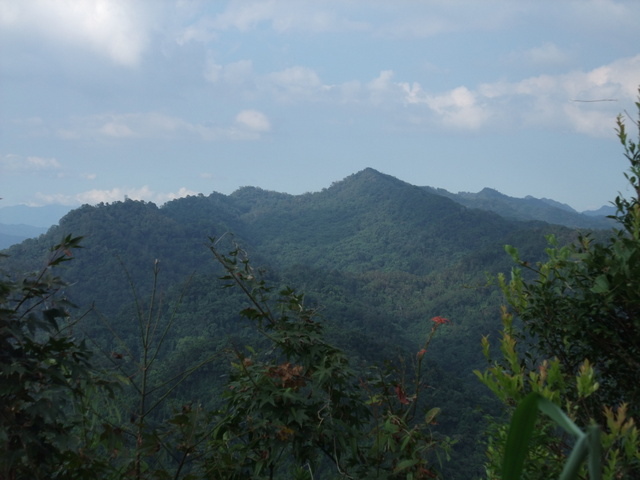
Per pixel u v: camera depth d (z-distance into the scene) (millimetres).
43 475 1336
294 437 1774
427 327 96062
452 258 176750
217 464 1662
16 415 1347
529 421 634
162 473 1554
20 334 1319
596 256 1687
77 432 1510
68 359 1416
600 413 1556
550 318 1750
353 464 1778
